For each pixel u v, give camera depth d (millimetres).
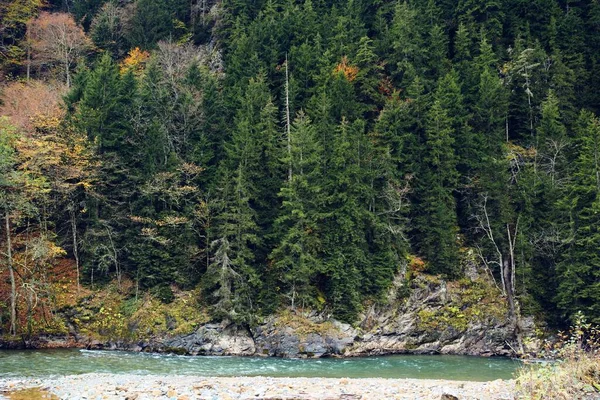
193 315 32719
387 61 47000
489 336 34406
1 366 24297
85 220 34656
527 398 12867
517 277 35938
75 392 16609
